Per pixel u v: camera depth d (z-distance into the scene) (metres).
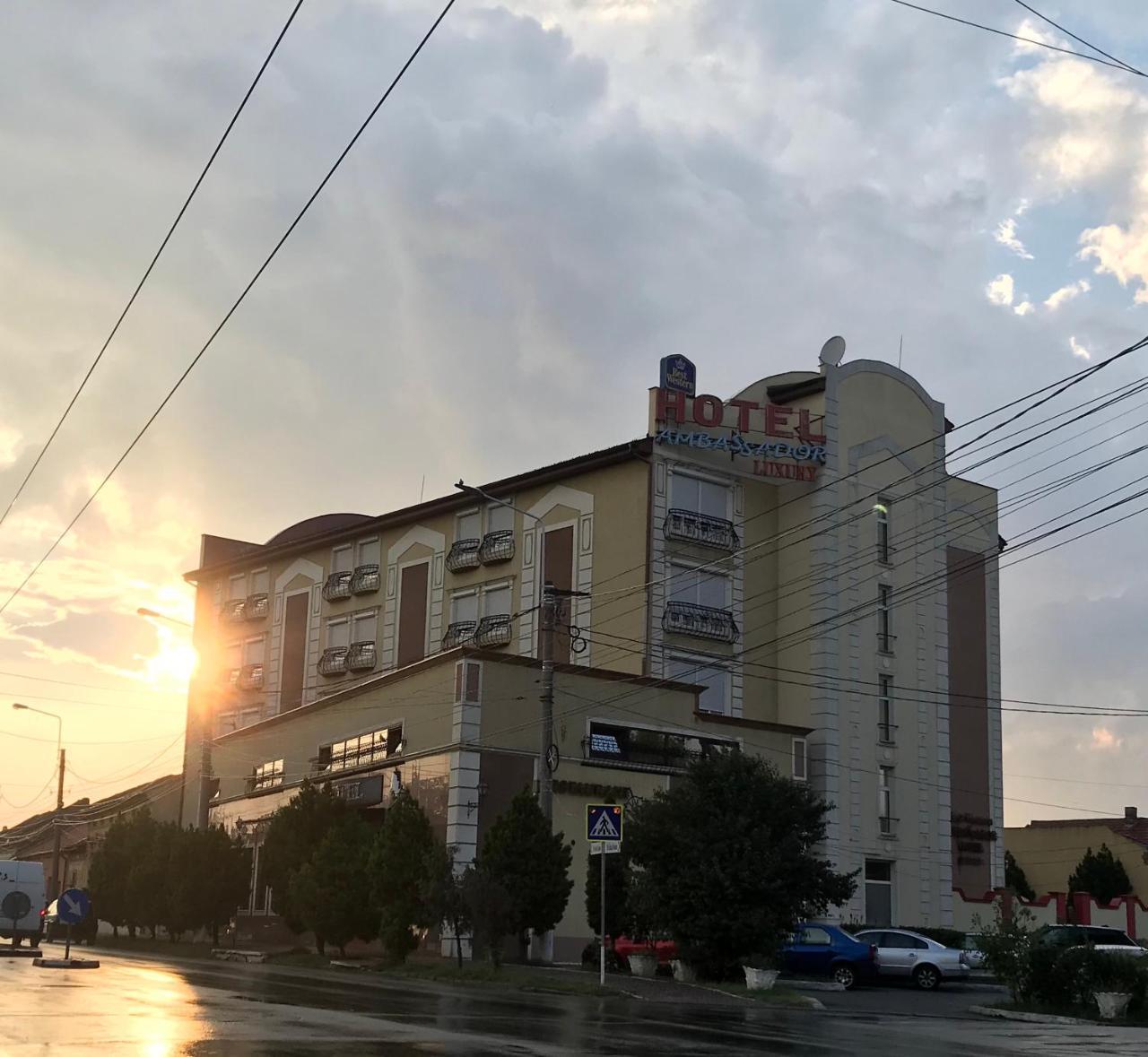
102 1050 14.49
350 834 42.75
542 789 35.69
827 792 51.75
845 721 53.09
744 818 32.22
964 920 55.50
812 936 37.50
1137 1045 20.31
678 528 51.31
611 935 37.09
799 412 54.47
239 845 54.97
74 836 84.31
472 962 34.75
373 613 63.00
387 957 38.03
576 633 52.50
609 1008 24.58
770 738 50.69
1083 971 28.05
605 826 30.36
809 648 53.28
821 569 53.62
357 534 64.88
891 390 57.97
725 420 53.25
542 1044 16.61
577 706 44.66
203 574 73.19
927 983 37.78
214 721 70.75
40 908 41.56
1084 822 76.94
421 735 44.69
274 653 68.44
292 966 39.62
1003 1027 24.09
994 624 61.78
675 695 47.69
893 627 56.06
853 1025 23.14
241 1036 16.20
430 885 33.94
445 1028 18.22
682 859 32.34
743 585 53.62
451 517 60.03
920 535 57.97
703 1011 24.86
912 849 54.59
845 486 55.12
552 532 54.88
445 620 58.81
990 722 60.38
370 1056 14.48
